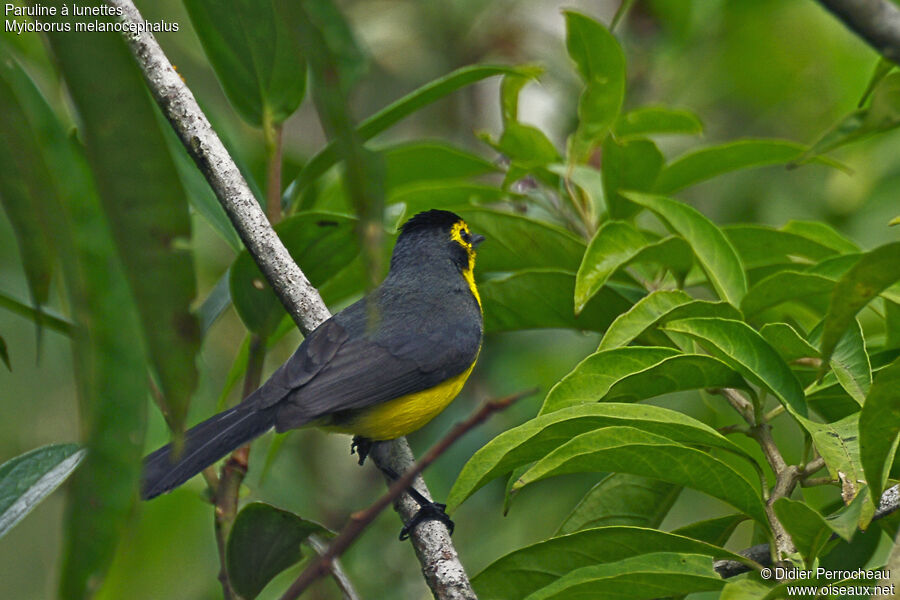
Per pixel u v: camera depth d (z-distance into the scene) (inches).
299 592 177.8
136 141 138.6
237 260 330.6
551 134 631.2
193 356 141.9
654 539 252.1
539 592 234.2
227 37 336.5
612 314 349.7
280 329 382.9
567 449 244.5
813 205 577.6
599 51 366.0
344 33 366.3
